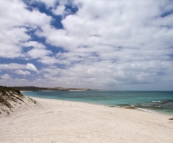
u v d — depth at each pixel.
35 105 16.69
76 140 7.47
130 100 45.84
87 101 40.34
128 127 11.20
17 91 17.64
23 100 16.14
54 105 20.11
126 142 7.76
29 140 7.12
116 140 7.93
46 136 7.87
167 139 9.36
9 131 8.53
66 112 14.97
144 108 26.56
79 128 9.77
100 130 9.60
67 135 8.21
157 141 8.66
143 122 14.04
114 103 35.31
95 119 12.85
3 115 11.91
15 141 6.89
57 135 8.12
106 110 19.53
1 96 14.30
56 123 10.81
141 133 9.94
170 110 24.50
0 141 6.83
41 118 12.02
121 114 17.41
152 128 12.00
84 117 13.27
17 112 13.31
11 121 10.75
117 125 11.43
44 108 16.56
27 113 13.45
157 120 15.84
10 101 14.41
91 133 8.83
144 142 8.14
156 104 33.81
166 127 12.95
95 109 19.62
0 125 9.63
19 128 9.22
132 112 19.98
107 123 11.76
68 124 10.70
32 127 9.57
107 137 8.32
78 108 19.09
